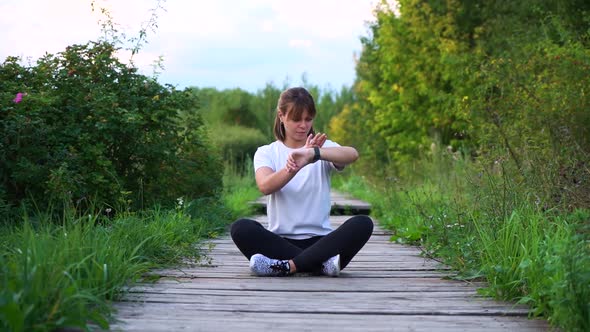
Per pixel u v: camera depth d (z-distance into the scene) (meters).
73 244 3.97
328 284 4.56
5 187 6.83
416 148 19.05
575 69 9.10
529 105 8.76
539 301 3.59
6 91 7.24
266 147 4.92
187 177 8.76
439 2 16.81
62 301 3.09
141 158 8.17
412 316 3.62
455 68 16.20
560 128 7.64
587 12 12.08
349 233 4.71
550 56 9.73
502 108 9.52
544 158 6.92
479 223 5.75
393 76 19.53
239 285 4.47
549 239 4.10
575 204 5.80
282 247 4.79
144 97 8.12
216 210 9.19
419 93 18.39
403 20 18.09
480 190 6.70
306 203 4.86
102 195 7.26
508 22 14.30
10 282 3.02
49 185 6.52
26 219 4.07
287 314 3.63
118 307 3.70
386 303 3.94
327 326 3.37
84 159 7.27
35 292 3.03
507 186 6.23
